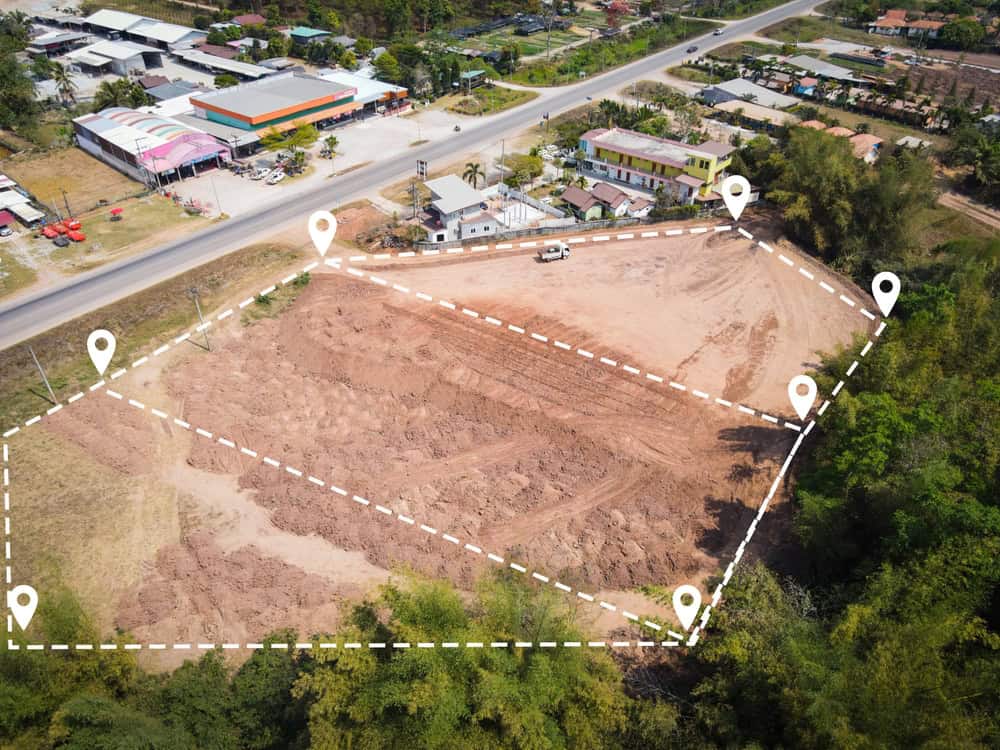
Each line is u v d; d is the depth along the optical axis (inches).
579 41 5816.9
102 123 3550.7
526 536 1558.8
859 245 2662.4
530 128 4055.1
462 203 2839.6
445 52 5022.1
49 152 3622.0
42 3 6461.6
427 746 943.0
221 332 2226.9
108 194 3186.5
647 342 2207.2
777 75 4928.6
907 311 2239.2
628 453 1770.4
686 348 2188.7
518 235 2869.1
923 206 2650.1
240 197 3159.5
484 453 1776.6
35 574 1465.3
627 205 3093.0
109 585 1454.2
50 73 4478.3
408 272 2583.7
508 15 6481.3
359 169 3479.3
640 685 1230.9
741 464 1747.0
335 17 5639.8
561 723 1016.2
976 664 958.4
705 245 2802.7
